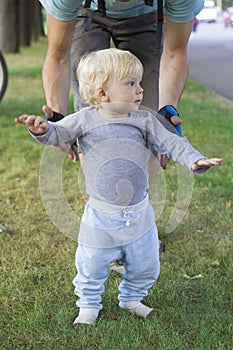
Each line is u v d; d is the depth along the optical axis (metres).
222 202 4.86
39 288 3.39
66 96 3.45
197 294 3.33
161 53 3.87
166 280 3.47
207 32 34.47
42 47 23.11
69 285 3.41
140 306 3.08
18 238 4.14
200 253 3.90
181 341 2.83
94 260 2.85
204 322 3.00
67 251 3.90
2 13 19.73
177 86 3.41
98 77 2.75
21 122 2.61
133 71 2.75
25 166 5.98
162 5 3.20
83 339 2.84
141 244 2.86
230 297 3.29
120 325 2.96
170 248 3.97
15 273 3.57
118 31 3.84
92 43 3.82
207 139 7.30
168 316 3.06
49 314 3.12
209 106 10.14
